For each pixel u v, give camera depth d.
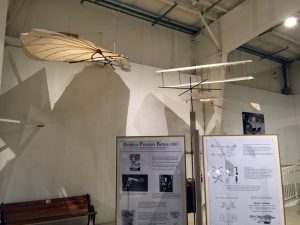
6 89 4.45
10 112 4.45
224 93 7.61
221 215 3.39
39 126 4.67
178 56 7.07
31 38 3.39
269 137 3.54
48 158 4.68
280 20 5.21
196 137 3.39
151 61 6.56
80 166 4.98
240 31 6.05
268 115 8.51
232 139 3.57
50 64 4.92
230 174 3.48
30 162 4.51
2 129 4.36
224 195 3.44
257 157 3.50
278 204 3.35
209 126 6.81
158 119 6.18
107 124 5.41
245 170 3.47
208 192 3.47
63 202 4.61
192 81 6.95
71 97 5.06
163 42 6.88
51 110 4.82
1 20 3.52
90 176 5.06
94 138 5.21
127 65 4.79
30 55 3.96
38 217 4.26
